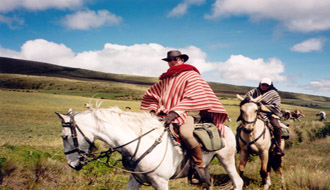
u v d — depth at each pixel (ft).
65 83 369.91
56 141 43.96
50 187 16.99
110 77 579.48
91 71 609.01
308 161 33.63
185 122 12.29
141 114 12.57
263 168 21.02
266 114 22.11
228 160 14.96
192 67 12.89
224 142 14.47
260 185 22.18
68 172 19.53
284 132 22.90
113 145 11.65
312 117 162.61
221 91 533.14
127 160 11.97
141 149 11.69
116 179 20.84
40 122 89.76
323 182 20.61
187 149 12.37
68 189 17.35
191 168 12.83
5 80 340.59
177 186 20.59
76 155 11.18
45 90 315.17
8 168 16.30
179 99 12.46
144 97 14.06
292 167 29.66
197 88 12.23
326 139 62.80
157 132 12.22
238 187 15.01
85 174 20.33
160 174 11.84
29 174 17.12
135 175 12.10
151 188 19.57
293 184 21.66
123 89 374.02
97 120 11.39
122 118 11.96
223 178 23.18
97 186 18.80
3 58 555.28
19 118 96.63
